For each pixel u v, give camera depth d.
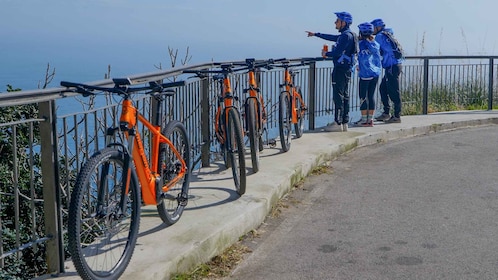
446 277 4.06
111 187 3.75
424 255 4.48
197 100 6.38
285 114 7.56
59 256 3.68
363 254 4.52
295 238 4.91
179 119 5.86
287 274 4.14
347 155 8.30
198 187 5.78
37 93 3.30
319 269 4.23
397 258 4.43
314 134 9.14
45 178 3.60
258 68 6.94
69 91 3.57
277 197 5.85
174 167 4.61
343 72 9.17
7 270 4.63
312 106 9.64
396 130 9.69
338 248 4.66
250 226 5.02
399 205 5.88
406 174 7.20
